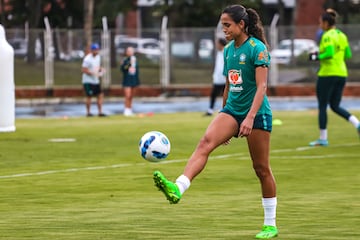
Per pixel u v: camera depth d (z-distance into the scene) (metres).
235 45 27.48
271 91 115.81
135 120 78.94
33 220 30.75
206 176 41.75
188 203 34.25
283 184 39.28
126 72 86.38
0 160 48.53
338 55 53.94
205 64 115.81
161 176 25.30
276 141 58.12
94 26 142.50
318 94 54.69
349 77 116.00
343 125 70.44
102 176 42.06
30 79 113.44
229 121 27.17
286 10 186.25
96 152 52.25
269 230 27.78
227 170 43.88
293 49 115.81
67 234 28.23
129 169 44.53
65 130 67.88
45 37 113.31
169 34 115.75
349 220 30.55
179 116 84.12
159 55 117.25
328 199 35.09
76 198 35.59
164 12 142.62
